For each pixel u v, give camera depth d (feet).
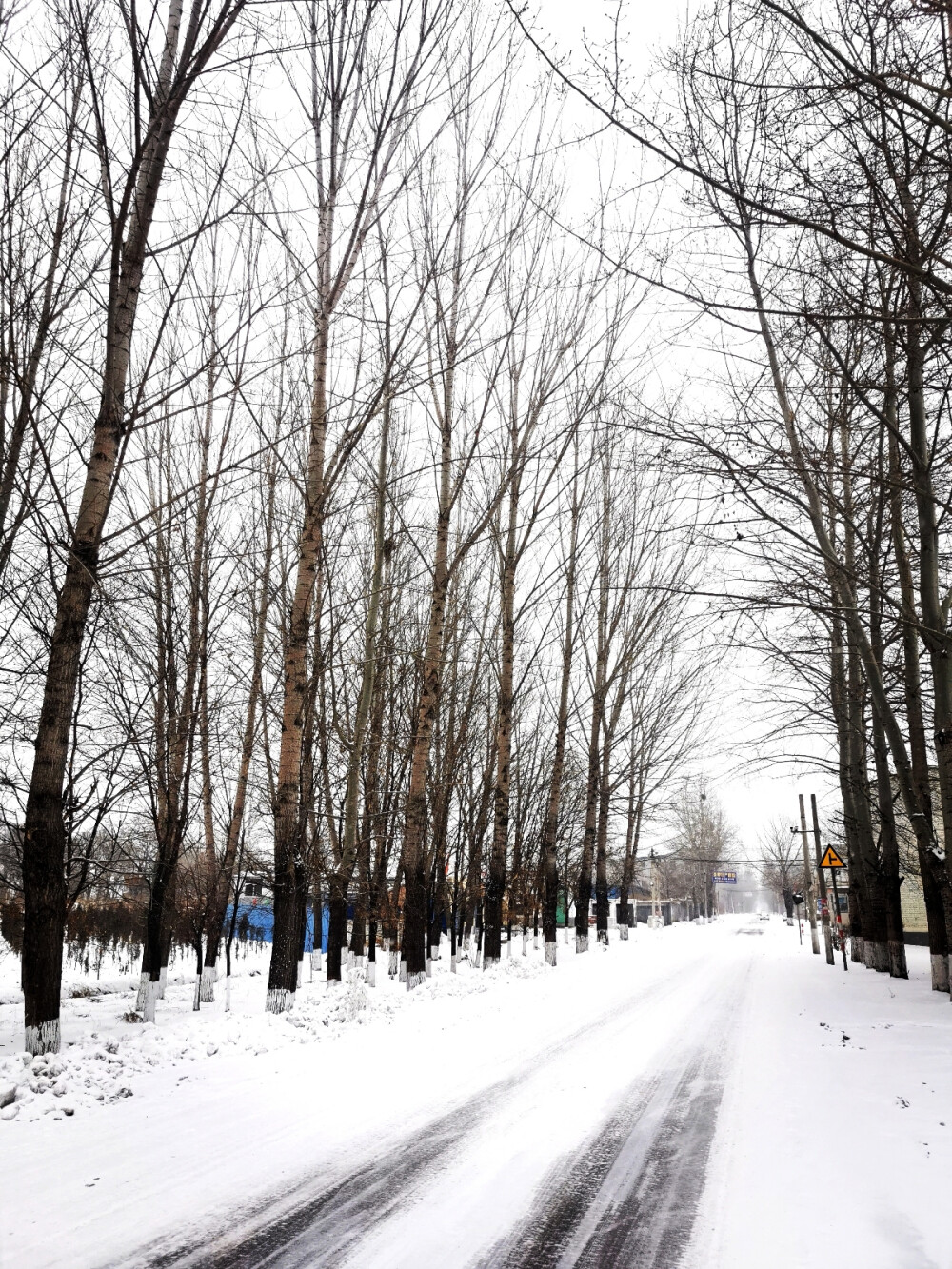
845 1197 16.57
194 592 50.52
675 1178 17.95
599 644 94.99
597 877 114.01
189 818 63.26
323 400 43.52
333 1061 30.07
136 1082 25.72
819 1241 14.49
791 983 61.46
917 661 53.98
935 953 51.57
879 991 54.34
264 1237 14.76
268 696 63.62
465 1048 33.22
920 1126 21.39
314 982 72.64
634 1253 14.24
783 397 36.06
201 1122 21.61
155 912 51.52
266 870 65.87
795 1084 26.71
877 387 32.78
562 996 52.60
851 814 78.74
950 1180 17.37
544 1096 25.25
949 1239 14.47
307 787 57.06
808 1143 20.12
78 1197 16.29
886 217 27.71
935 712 45.16
